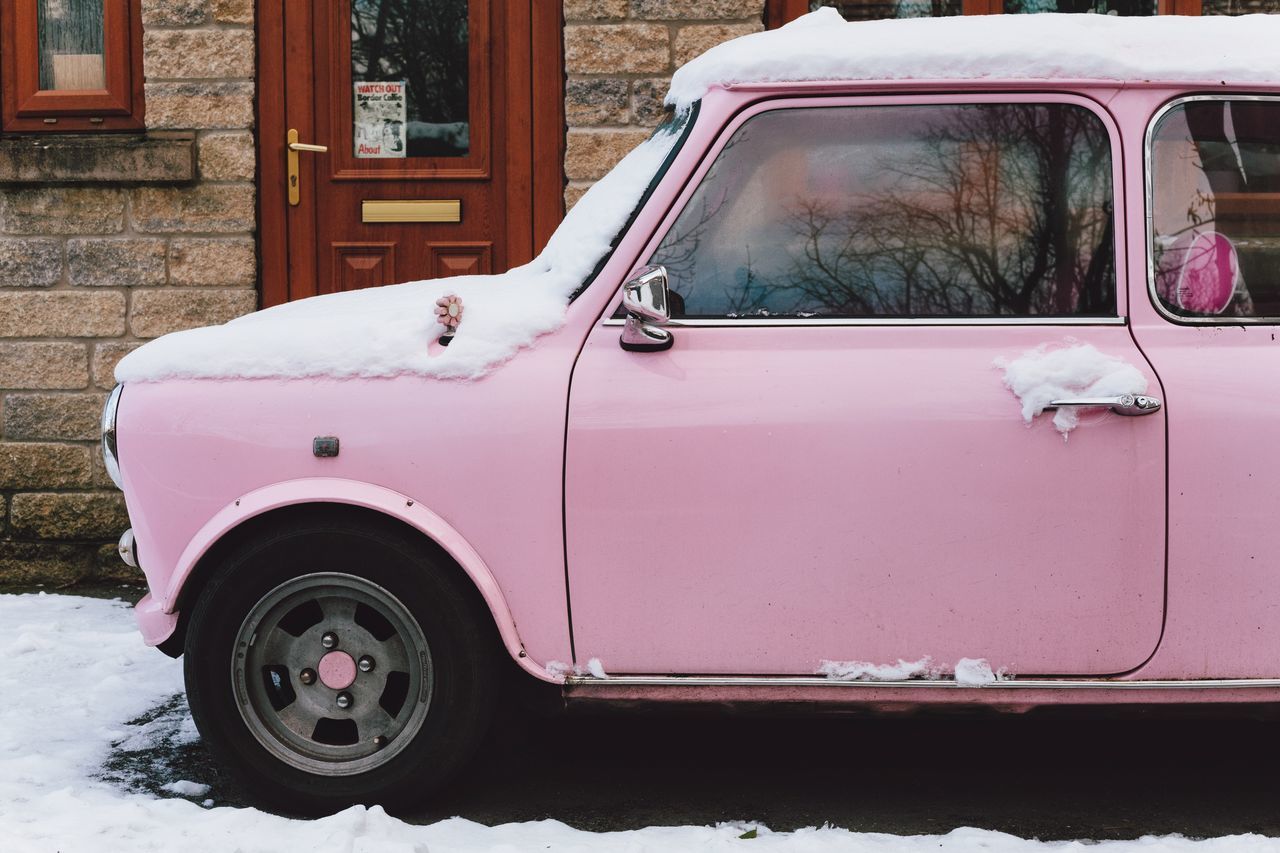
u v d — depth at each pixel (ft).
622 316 11.48
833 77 11.56
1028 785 12.67
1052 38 11.54
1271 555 10.90
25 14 22.27
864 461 10.98
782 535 11.05
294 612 11.68
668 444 11.11
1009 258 11.39
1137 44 11.59
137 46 22.21
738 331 11.34
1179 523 10.89
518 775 12.92
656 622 11.19
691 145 11.60
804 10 22.25
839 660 11.11
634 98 21.52
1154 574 10.91
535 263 14.02
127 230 21.83
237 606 11.45
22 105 22.29
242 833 10.96
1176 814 11.93
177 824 11.21
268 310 13.62
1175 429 10.89
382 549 11.33
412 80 22.34
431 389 11.38
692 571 11.13
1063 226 11.38
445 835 11.07
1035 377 10.91
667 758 13.41
